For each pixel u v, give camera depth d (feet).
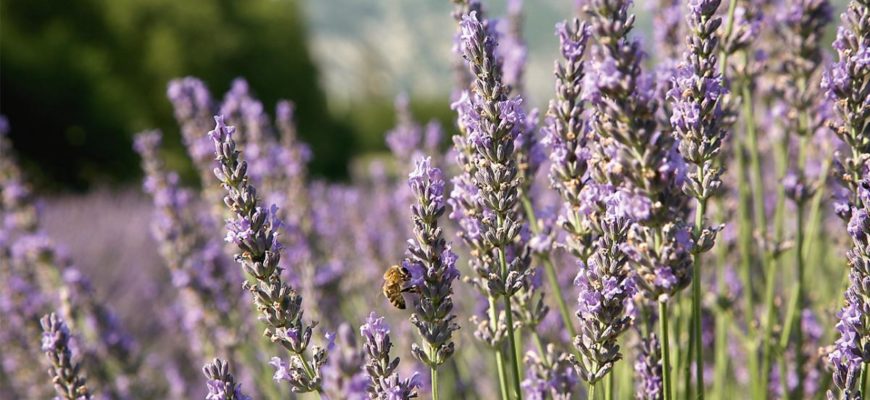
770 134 13.53
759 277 12.42
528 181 9.34
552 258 11.10
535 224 9.43
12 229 17.44
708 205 12.23
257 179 14.93
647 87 5.84
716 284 12.44
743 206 11.18
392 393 6.79
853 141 7.56
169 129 80.69
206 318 14.51
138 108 80.23
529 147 9.25
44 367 16.06
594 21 5.89
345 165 105.40
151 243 30.12
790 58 10.64
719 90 6.90
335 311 13.98
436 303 7.04
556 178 7.93
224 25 87.81
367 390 6.90
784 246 10.66
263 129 15.31
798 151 12.74
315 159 96.27
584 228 7.70
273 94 90.99
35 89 77.41
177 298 23.56
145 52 81.87
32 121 78.89
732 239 12.39
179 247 14.84
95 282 26.35
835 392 10.05
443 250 7.06
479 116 7.19
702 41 6.97
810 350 10.83
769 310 10.59
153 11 82.74
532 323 8.67
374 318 6.88
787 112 10.89
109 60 80.79
